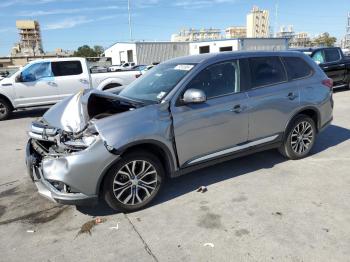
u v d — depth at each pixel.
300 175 4.68
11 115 11.53
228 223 3.54
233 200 4.04
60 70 11.01
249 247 3.12
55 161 3.49
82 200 3.51
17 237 3.51
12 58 63.44
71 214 3.91
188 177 4.77
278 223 3.49
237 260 2.95
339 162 5.14
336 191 4.16
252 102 4.47
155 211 3.88
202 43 43.66
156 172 3.91
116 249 3.21
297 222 3.49
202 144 4.14
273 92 4.69
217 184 4.50
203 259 2.99
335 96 11.70
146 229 3.52
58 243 3.36
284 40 44.09
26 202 4.30
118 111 4.07
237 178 4.66
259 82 4.62
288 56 5.05
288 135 5.02
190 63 4.40
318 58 12.19
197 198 4.14
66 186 3.48
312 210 3.72
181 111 3.93
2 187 4.86
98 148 3.46
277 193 4.16
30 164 3.90
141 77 5.05
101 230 3.54
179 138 3.94
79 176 3.43
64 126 3.78
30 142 4.23
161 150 3.91
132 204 3.83
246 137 4.53
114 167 3.61
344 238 3.19
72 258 3.12
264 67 4.74
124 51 45.81
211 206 3.92
